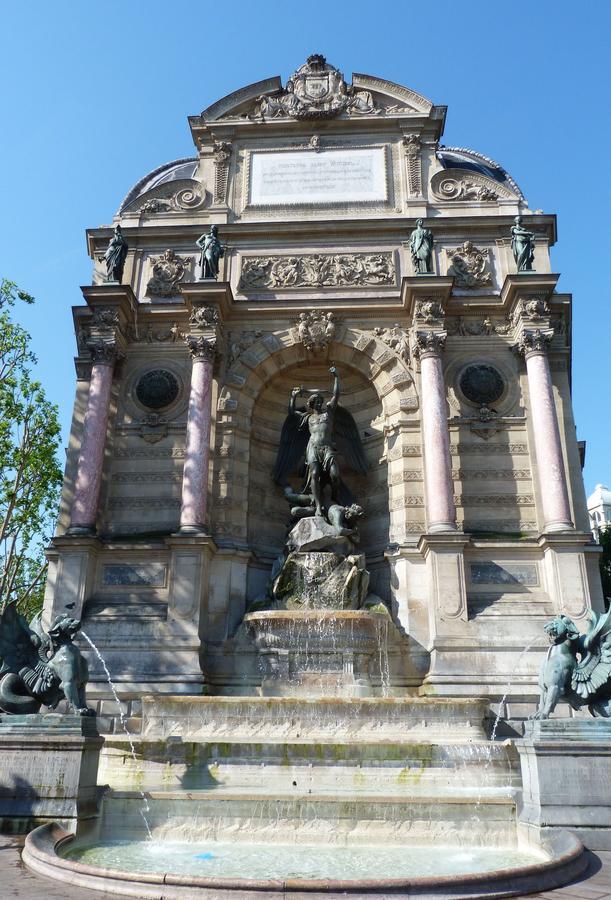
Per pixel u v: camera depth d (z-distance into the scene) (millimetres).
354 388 27484
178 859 10211
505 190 28297
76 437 25219
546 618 20922
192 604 21312
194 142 30234
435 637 20609
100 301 25297
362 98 29891
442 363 24344
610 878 8883
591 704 12414
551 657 12680
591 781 11031
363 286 26859
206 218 28516
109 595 22234
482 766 13859
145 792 12070
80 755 11391
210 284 25031
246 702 16344
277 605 21938
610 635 12359
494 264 27031
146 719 16453
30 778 11297
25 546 32000
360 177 28875
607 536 44719
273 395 27453
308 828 11555
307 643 20516
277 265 27438
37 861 8789
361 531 25562
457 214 28031
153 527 23812
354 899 7324
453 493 22562
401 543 23031
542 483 22625
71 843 10617
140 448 24891
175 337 26344
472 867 9898
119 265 26109
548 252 27094
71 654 12672
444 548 21609
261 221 28094
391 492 24484
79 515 22797
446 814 11664
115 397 25516
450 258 27125
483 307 25906
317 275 27109
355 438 26266
